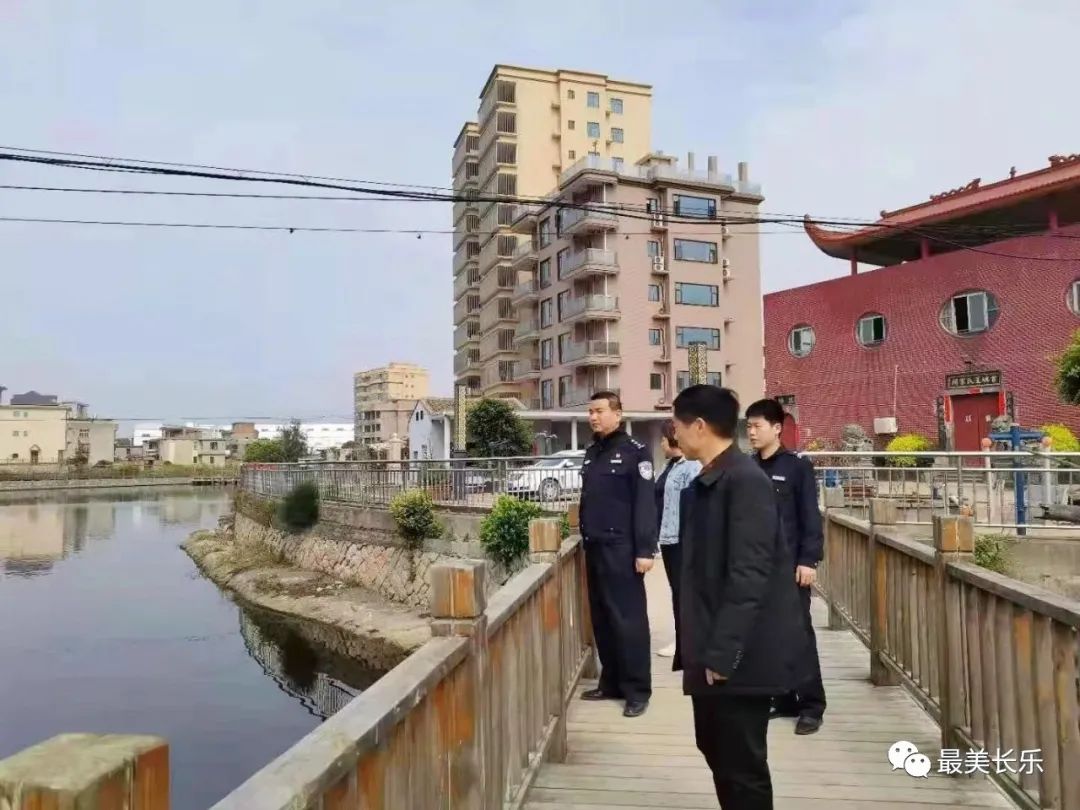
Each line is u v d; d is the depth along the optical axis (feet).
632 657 15.89
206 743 37.01
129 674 47.98
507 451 105.19
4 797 2.88
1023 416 77.87
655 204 130.72
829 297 96.63
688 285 131.23
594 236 130.11
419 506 54.44
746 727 8.72
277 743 37.04
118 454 335.67
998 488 33.14
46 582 79.66
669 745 14.24
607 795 12.17
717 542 8.96
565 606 15.01
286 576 69.00
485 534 45.83
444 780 7.18
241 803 3.93
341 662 48.29
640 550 15.71
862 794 12.05
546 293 144.15
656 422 129.80
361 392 392.06
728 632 8.42
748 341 136.67
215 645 54.24
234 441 343.67
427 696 6.75
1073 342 59.72
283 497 80.74
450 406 133.90
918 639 14.85
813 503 14.89
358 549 63.36
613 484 15.96
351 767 4.93
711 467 9.22
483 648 8.39
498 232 166.71
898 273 89.81
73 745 3.19
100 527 132.26
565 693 14.28
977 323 82.69
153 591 73.87
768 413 15.23
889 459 40.47
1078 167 79.77
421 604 52.75
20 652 52.80
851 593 21.40
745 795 8.75
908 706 16.29
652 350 129.80
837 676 18.70
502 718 9.75
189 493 223.92
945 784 12.38
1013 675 10.32
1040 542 30.40
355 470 66.74
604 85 176.35
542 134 171.32
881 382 90.74
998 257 80.94
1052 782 9.24
